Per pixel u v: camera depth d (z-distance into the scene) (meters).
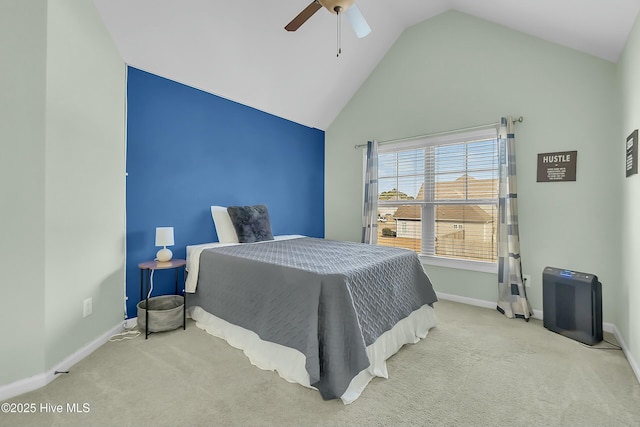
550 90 2.66
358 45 3.46
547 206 2.69
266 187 3.76
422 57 3.47
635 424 1.34
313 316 1.58
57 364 1.72
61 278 1.77
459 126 3.20
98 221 2.11
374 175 3.74
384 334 1.92
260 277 1.97
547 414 1.41
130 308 2.48
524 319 2.67
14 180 1.56
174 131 2.80
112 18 2.14
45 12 1.67
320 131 4.51
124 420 1.35
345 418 1.38
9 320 1.54
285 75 3.35
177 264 2.39
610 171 2.41
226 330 2.23
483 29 3.03
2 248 1.53
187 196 2.93
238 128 3.41
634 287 1.88
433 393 1.58
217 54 2.76
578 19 2.16
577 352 2.04
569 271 2.33
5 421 1.34
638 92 1.81
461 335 2.33
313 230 4.42
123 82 2.39
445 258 3.32
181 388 1.61
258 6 2.58
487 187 3.06
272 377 1.73
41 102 1.65
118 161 2.33
